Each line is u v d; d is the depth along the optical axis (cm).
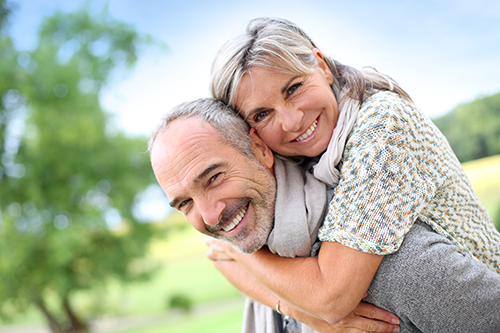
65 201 1173
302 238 129
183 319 1680
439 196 127
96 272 1245
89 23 1314
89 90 1259
